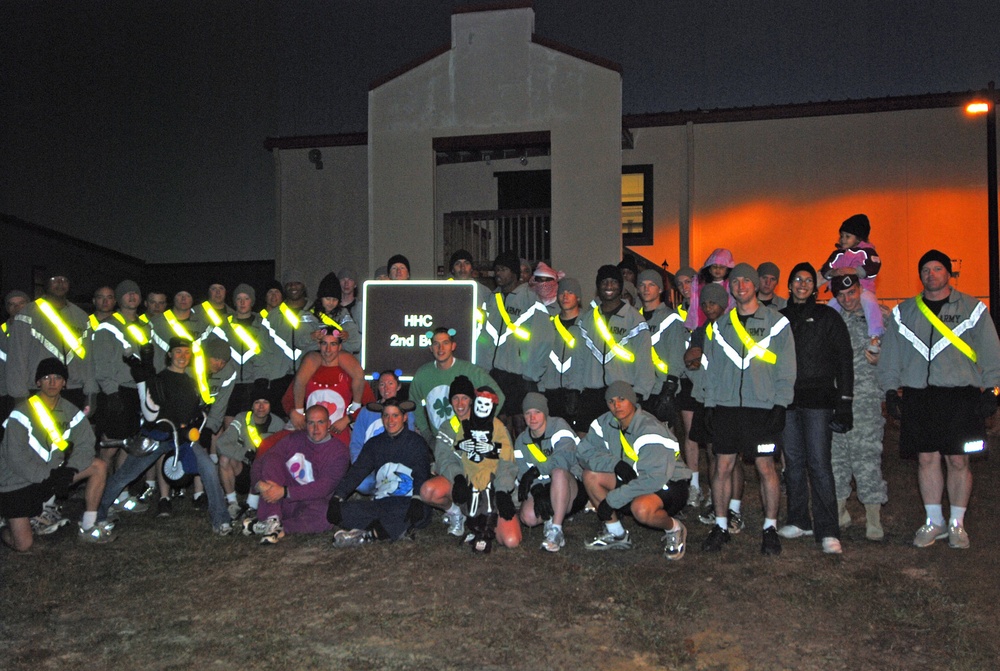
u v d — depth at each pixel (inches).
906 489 343.0
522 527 293.1
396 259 359.9
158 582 241.9
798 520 276.5
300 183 810.2
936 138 702.5
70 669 186.5
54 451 276.7
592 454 268.5
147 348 303.1
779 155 730.2
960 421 255.6
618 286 298.7
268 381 343.3
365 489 302.5
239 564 257.4
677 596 221.9
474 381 304.2
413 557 260.8
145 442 296.2
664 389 305.3
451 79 571.8
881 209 712.4
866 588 225.5
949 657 184.9
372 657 188.5
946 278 259.4
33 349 313.6
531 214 609.3
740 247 738.2
